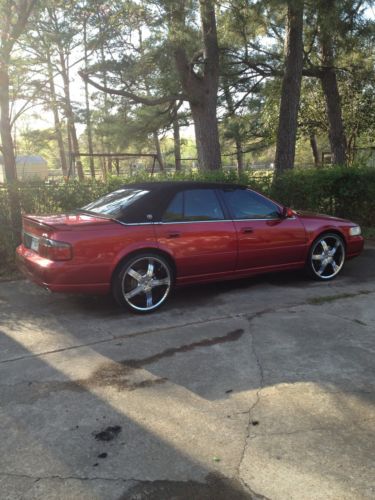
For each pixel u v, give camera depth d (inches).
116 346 171.6
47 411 127.6
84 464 105.7
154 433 117.3
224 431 118.1
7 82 343.0
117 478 101.1
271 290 243.6
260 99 684.1
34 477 101.5
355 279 267.6
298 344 172.4
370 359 159.8
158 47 493.7
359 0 425.7
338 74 628.7
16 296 233.5
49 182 308.2
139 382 144.1
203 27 499.5
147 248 203.2
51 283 189.8
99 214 211.9
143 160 1282.0
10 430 118.9
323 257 259.4
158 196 212.5
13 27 333.7
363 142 876.0
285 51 497.7
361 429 119.3
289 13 461.4
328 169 402.9
